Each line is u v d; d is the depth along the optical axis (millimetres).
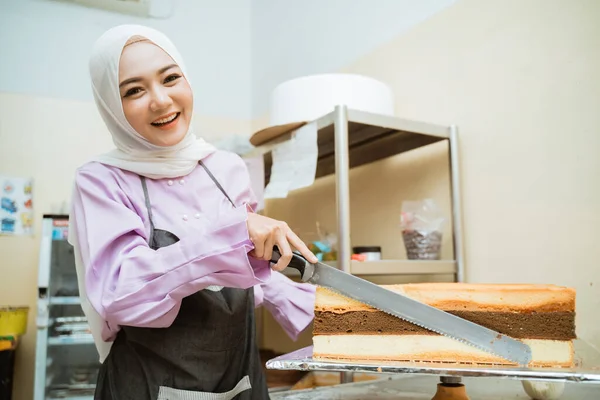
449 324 851
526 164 1416
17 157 2553
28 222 2537
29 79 2617
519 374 683
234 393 996
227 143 2385
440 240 1614
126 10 2846
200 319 959
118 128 1036
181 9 3016
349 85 1624
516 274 1429
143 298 805
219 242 809
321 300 921
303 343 2346
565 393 1103
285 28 2766
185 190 1054
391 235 1890
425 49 1784
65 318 2373
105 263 879
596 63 1252
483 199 1541
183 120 1032
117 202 941
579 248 1271
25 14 2652
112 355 984
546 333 837
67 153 2635
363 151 1950
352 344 903
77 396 2330
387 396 1110
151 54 981
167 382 933
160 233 967
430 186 1741
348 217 1437
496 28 1522
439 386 865
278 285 1164
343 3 2262
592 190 1247
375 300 886
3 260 2488
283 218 2619
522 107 1434
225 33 3127
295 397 1114
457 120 1645
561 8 1340
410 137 1708
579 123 1285
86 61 2736
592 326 1231
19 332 2365
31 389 2455
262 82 3002
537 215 1379
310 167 1554
